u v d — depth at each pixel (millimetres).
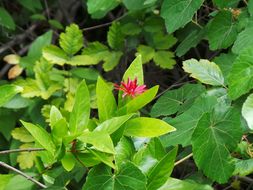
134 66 793
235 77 836
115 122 702
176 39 1290
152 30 1313
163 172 717
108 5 1101
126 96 759
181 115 889
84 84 727
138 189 680
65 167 718
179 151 1010
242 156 867
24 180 1008
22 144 1251
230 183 1103
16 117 1301
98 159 713
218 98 917
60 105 1247
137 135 733
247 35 927
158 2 1283
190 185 732
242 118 879
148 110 1299
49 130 1266
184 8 979
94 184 702
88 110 727
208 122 825
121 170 701
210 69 937
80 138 687
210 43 1026
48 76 1263
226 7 1008
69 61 1271
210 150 820
